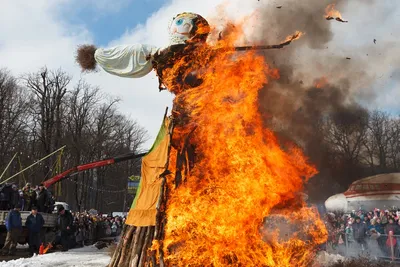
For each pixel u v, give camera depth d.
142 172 7.69
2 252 14.75
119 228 32.25
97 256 13.02
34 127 48.22
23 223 16.34
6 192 16.25
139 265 6.89
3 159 44.41
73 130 49.72
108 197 67.44
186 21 7.93
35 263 10.90
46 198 17.62
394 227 12.80
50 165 43.72
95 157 53.88
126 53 8.02
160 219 6.98
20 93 48.12
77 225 21.00
